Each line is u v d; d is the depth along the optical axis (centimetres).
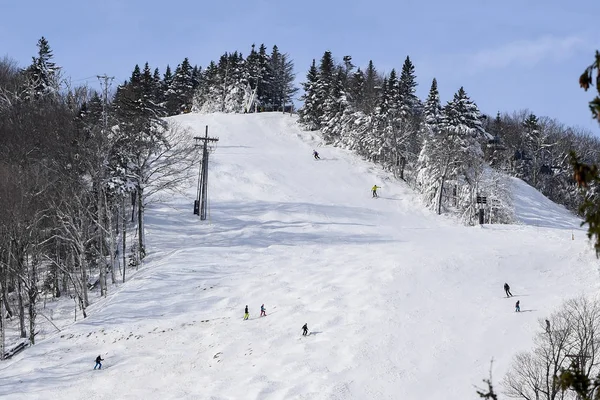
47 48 8706
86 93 6562
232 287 5006
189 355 3881
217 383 3412
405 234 6656
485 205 7919
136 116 6159
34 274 4869
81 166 5516
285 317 4306
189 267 5453
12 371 3819
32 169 5200
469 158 8069
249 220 7006
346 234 6581
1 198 4506
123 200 5891
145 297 4853
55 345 4203
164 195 7600
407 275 4888
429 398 3131
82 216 5194
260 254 5834
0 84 7919
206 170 7000
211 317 4478
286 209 7425
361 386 3259
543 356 3005
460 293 4553
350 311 4281
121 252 6234
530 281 4841
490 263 5206
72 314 5016
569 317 3378
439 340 3769
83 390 3472
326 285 4834
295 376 3412
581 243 5966
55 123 5881
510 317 4038
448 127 8262
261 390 3250
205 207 6994
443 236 6556
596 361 2988
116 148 5838
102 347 4131
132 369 3734
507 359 3434
